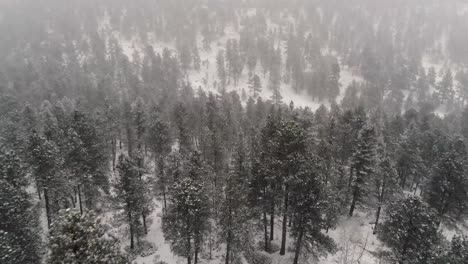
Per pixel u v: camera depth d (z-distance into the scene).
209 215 28.20
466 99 117.75
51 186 30.31
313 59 139.62
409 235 24.28
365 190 38.03
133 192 31.17
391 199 34.81
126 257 16.84
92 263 13.61
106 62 115.31
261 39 150.50
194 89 117.19
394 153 45.69
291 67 133.38
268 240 33.28
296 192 27.23
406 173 44.59
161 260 30.69
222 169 38.47
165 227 32.50
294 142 26.20
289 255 30.94
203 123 54.59
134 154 35.62
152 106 58.84
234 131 54.22
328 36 171.62
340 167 39.03
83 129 36.97
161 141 45.34
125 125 53.00
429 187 37.78
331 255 30.98
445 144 46.88
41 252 22.88
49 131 40.94
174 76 111.62
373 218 38.62
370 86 112.56
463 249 21.25
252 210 30.00
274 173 27.11
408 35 181.38
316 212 25.97
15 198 23.03
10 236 20.92
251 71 133.00
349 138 42.44
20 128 47.44
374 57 136.12
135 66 121.31
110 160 52.22
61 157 34.62
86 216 14.74
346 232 35.59
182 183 26.72
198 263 29.92
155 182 37.50
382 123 63.28
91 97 72.25
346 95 106.50
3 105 58.44
